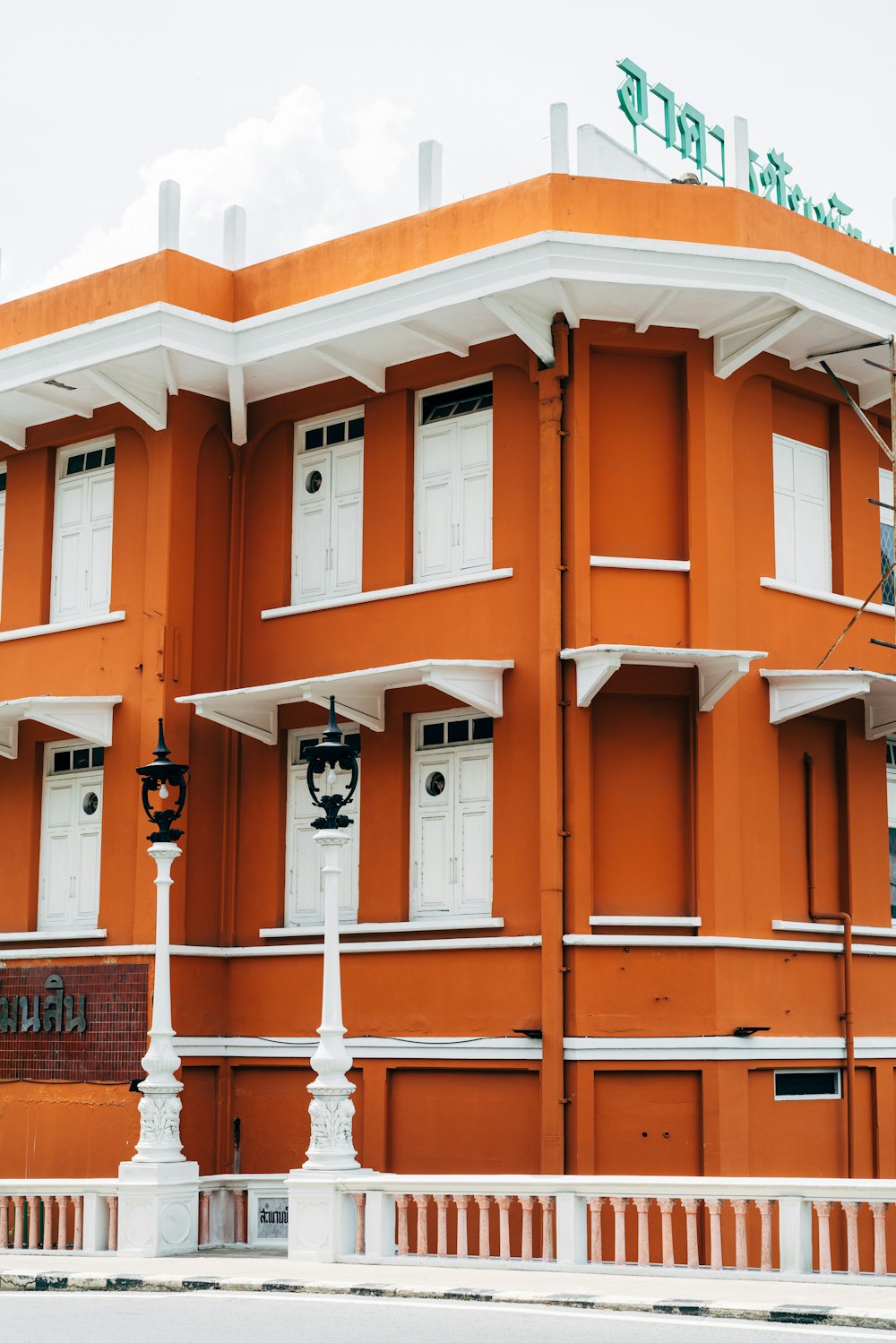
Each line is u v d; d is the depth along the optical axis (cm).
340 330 1827
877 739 1953
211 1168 1897
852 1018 1811
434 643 1844
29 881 2050
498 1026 1720
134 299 1936
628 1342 1016
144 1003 1869
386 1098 1794
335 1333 1078
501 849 1764
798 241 1827
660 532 1786
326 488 1988
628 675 1734
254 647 1995
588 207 1741
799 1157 1748
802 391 1916
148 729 1928
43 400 2020
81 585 2066
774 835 1794
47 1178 1858
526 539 1794
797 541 1905
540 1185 1378
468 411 1883
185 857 1923
